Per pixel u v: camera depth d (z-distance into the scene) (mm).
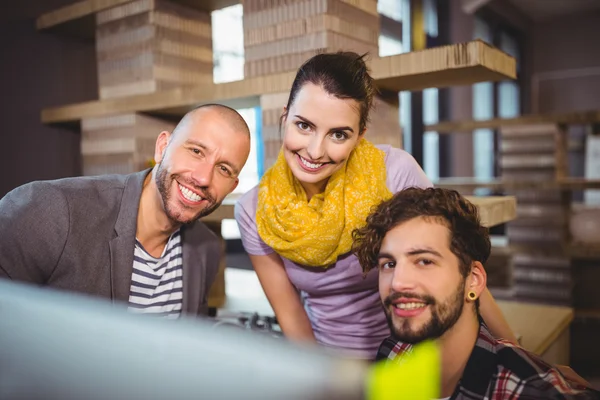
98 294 1063
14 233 985
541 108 6664
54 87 2250
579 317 2754
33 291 295
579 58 6410
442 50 1153
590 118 2768
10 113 2109
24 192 1044
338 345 1183
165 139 1130
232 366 191
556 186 2779
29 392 193
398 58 1216
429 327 748
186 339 217
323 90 898
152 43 1740
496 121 3029
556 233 2883
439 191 799
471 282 786
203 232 1250
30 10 2158
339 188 1033
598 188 2697
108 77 1905
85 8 1920
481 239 778
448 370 770
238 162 1064
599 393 694
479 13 5367
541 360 726
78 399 183
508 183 2873
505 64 1224
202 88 1554
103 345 217
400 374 191
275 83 1380
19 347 225
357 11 1392
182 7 1821
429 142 5078
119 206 1097
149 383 185
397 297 756
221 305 1714
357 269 1088
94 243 1058
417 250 746
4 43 2080
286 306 1199
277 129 1404
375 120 1376
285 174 1086
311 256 1042
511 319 1587
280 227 1059
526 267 2982
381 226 792
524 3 5957
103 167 1920
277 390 174
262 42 1421
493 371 731
